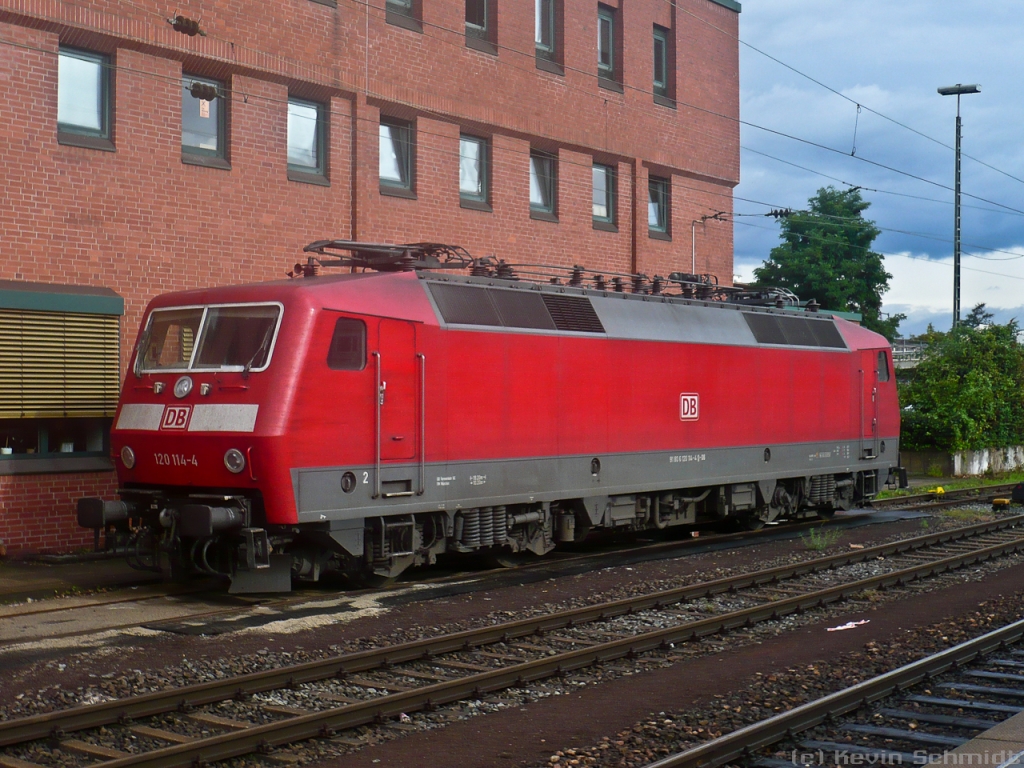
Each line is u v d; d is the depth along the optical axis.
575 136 20.34
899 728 6.82
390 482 11.54
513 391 12.91
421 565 13.86
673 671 8.41
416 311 11.89
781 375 17.19
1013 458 32.19
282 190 15.88
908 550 15.14
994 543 16.03
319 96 16.45
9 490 13.09
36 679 7.82
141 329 11.91
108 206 14.03
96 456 13.93
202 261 14.98
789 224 41.44
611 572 13.16
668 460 15.08
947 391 30.09
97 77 14.20
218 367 11.05
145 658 8.51
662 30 22.77
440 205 18.06
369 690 7.75
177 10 14.58
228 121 15.36
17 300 12.82
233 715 7.04
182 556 11.26
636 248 21.70
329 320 10.93
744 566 13.72
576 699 7.57
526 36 19.48
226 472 10.73
